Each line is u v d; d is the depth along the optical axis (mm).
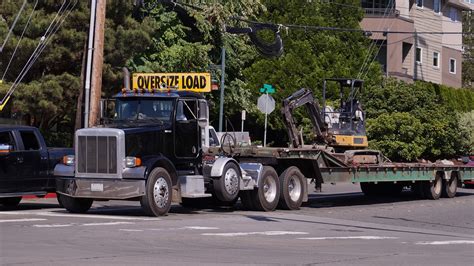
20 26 37500
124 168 24453
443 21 85250
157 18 47031
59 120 42219
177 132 26328
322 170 31172
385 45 72938
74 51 38094
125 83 35875
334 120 36594
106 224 22297
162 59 47156
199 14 47781
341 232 22828
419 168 37281
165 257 16188
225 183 26906
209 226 22750
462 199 39656
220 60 53062
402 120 47625
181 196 26203
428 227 26203
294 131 34000
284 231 22281
